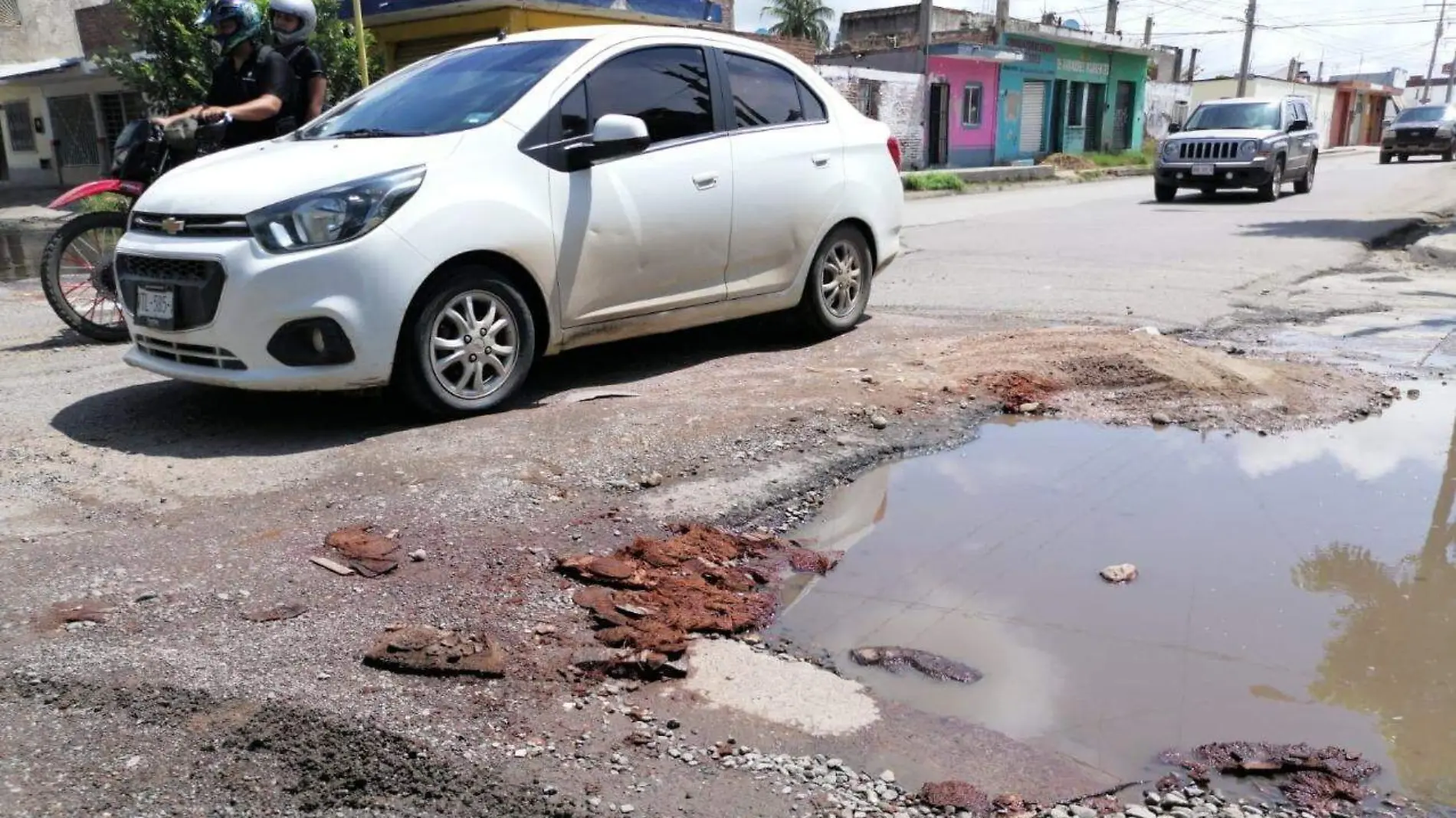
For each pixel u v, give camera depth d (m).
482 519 3.68
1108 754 2.54
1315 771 2.47
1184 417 5.16
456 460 4.19
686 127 5.53
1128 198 20.44
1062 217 15.83
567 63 5.15
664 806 2.28
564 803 2.28
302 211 4.31
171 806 2.26
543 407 4.98
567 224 4.93
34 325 7.43
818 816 2.26
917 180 24.12
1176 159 18.55
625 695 2.72
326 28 14.36
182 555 3.37
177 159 6.67
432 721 2.53
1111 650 3.04
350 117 5.35
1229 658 3.00
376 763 2.39
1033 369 5.70
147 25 14.12
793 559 3.61
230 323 4.33
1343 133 65.31
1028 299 8.13
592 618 3.08
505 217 4.69
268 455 4.28
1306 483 4.34
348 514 3.70
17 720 2.52
